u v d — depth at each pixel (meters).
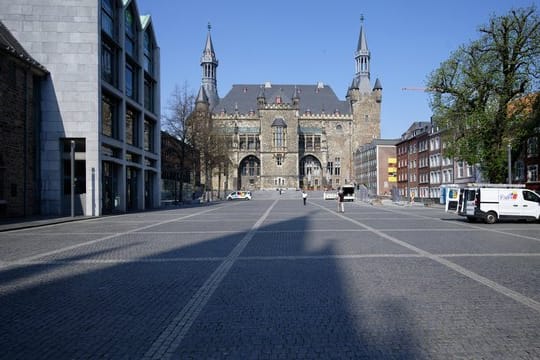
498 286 7.96
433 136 69.88
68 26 29.45
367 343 5.17
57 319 6.17
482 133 35.09
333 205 50.25
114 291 7.79
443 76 36.12
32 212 28.47
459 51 35.81
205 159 63.03
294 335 5.46
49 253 12.30
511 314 6.27
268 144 109.56
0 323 6.01
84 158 29.67
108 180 32.88
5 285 8.29
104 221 24.94
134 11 39.03
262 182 108.94
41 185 29.16
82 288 8.02
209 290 7.82
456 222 24.02
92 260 11.10
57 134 29.31
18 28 29.33
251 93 120.88
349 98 122.44
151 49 46.34
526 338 5.32
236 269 9.80
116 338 5.39
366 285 8.08
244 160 113.50
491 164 35.12
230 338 5.36
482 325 5.80
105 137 31.09
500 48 33.91
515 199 23.44
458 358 4.73
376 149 100.50
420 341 5.23
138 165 39.00
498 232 18.09
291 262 10.64
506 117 34.56
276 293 7.55
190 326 5.82
